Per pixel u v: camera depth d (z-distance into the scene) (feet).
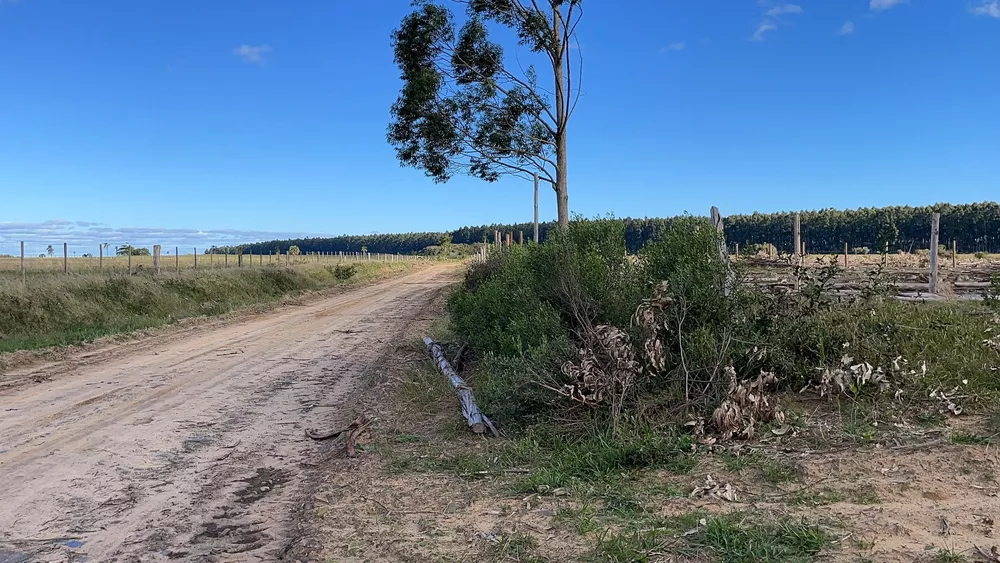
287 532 12.79
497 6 45.06
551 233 26.66
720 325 18.98
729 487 12.26
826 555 9.20
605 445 15.30
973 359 18.29
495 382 19.67
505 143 47.06
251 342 42.86
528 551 10.28
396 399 24.61
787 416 16.22
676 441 15.07
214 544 12.34
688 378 17.35
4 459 17.80
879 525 10.10
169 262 112.27
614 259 24.18
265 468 17.26
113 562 11.58
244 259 132.87
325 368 33.04
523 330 22.17
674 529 10.57
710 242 21.13
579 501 12.52
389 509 13.12
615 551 9.80
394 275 148.87
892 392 16.89
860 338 19.20
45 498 14.88
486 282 35.99
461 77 47.75
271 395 26.55
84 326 45.55
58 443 19.38
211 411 23.76
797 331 19.11
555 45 45.57
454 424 19.79
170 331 47.60
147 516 13.82
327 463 17.48
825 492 11.88
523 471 15.07
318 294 88.48
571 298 21.99
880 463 12.98
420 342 39.34
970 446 13.30
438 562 10.25
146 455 18.31
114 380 29.53
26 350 36.24
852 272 27.89
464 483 14.58
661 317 18.17
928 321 20.66
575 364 17.78
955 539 9.46
